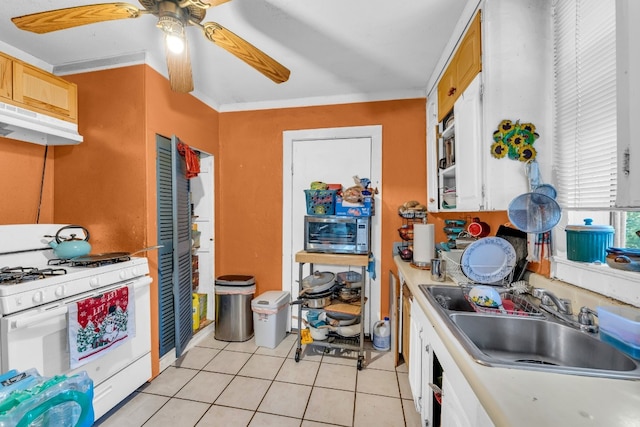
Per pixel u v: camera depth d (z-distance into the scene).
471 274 1.53
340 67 2.19
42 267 1.78
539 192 1.20
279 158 2.84
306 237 2.40
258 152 2.88
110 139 2.03
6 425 0.64
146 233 2.00
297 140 2.79
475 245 1.53
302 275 2.60
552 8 1.32
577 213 1.30
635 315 0.91
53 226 1.90
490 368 0.76
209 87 2.54
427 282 1.66
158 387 1.95
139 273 1.88
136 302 1.86
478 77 1.42
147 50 1.97
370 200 2.34
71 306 1.44
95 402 1.57
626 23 0.72
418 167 2.58
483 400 0.66
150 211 2.04
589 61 1.12
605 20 1.04
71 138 1.89
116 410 1.72
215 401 1.81
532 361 1.11
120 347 1.74
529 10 1.33
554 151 1.32
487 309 1.25
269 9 1.55
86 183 2.07
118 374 1.71
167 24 1.14
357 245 2.32
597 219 1.27
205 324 2.78
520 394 0.65
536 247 1.38
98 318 1.56
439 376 1.28
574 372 0.74
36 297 1.34
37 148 2.03
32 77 1.69
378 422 1.63
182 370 2.16
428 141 2.48
